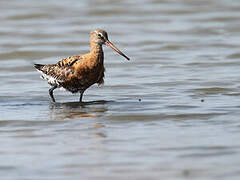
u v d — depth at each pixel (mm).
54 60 32062
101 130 19141
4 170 15633
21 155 16766
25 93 25359
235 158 16078
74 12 43062
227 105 22141
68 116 21109
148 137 18219
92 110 22016
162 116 20797
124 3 45719
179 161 15984
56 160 16297
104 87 26250
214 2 45875
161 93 24750
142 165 15758
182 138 18016
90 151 17000
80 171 15445
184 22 40438
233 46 34062
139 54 32906
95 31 22750
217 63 30281
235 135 18141
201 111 21312
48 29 38656
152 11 43469
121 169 15508
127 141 17844
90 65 22656
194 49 33688
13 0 46469
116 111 21719
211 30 38188
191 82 26562
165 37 36656
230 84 25922
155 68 29766
